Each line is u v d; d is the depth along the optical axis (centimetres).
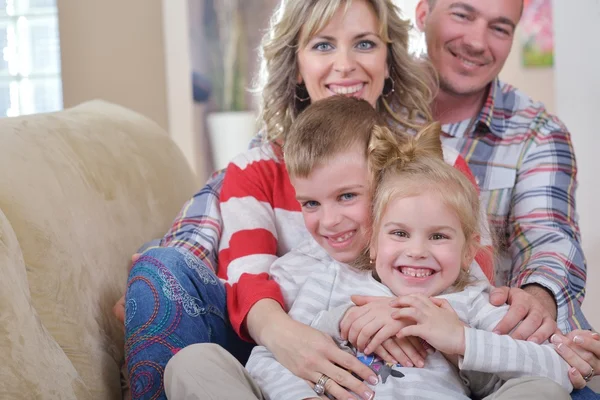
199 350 123
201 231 166
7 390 110
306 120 142
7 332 114
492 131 192
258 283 147
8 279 118
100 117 191
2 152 141
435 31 194
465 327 123
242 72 400
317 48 164
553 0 232
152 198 187
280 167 169
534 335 129
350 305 136
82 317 141
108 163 174
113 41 318
